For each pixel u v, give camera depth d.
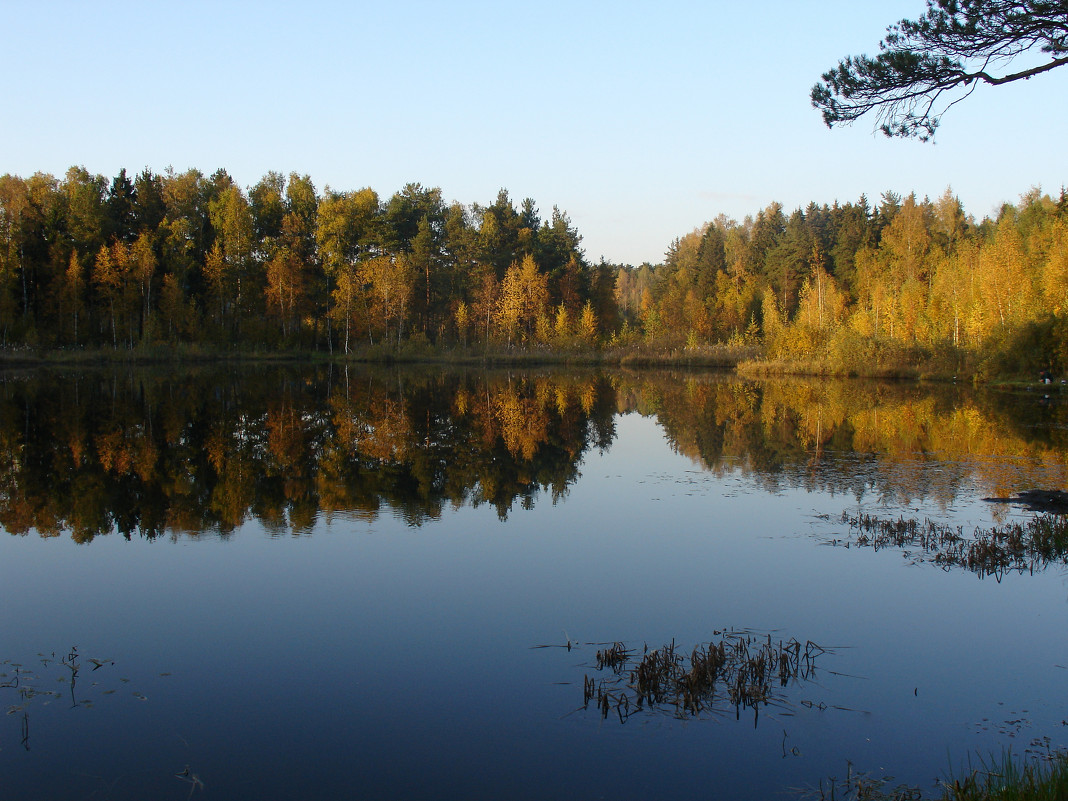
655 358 60.75
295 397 30.55
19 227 47.22
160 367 47.34
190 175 60.22
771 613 7.68
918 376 44.16
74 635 7.17
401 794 4.73
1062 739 5.30
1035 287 42.34
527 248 73.12
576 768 5.00
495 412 26.64
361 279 58.50
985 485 13.79
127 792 4.75
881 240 74.88
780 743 5.29
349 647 6.88
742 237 95.50
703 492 13.45
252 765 5.05
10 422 21.62
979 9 8.49
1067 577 8.67
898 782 4.80
